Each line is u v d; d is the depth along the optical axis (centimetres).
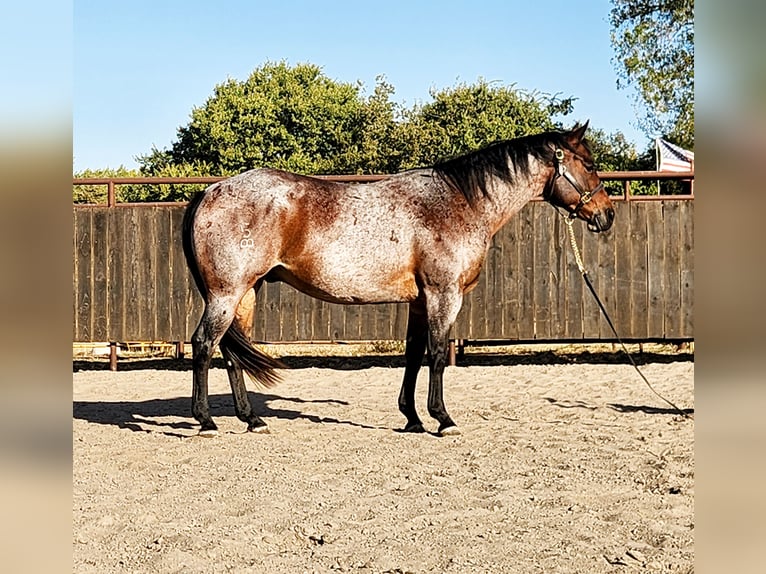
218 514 455
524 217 1047
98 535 419
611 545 404
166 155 3086
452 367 1060
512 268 1047
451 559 386
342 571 372
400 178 664
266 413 770
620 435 661
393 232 639
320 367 1098
